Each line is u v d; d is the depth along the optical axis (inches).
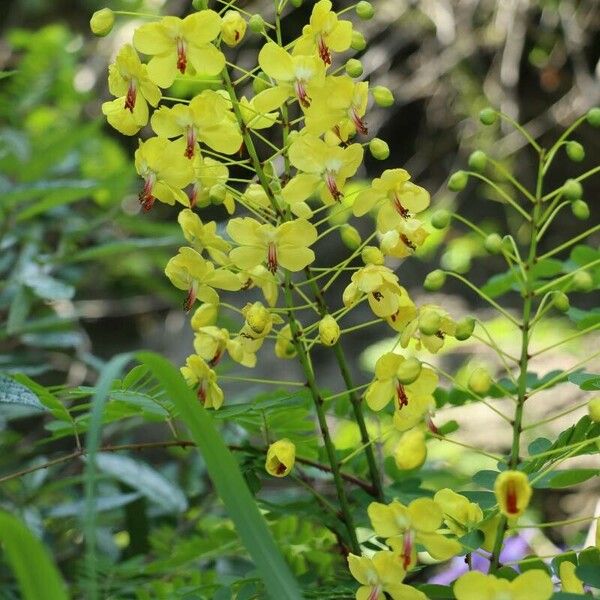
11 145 50.5
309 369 35.8
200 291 36.2
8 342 53.4
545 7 98.8
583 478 34.1
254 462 37.2
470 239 97.8
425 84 101.7
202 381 36.1
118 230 63.9
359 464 39.2
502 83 99.7
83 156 64.6
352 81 35.1
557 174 103.2
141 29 34.9
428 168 106.6
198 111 35.1
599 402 33.5
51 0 100.5
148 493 44.3
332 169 35.2
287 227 34.9
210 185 36.0
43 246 51.6
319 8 35.3
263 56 35.0
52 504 48.0
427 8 100.1
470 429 75.3
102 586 40.7
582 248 40.7
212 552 41.5
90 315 72.8
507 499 31.7
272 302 36.8
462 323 33.9
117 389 36.3
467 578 32.1
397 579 33.2
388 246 35.4
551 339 79.6
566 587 33.6
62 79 71.8
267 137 82.3
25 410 44.7
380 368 34.7
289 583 31.4
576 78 100.0
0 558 43.4
